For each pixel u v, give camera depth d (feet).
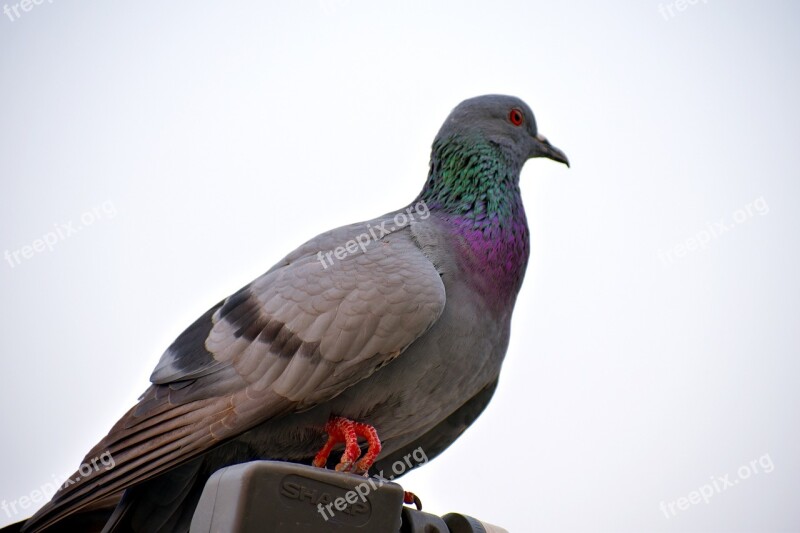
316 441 24.27
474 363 24.62
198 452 21.59
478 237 25.84
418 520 17.19
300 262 24.18
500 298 25.52
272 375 22.25
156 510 22.94
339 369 22.30
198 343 23.61
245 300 23.97
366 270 23.30
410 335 22.59
